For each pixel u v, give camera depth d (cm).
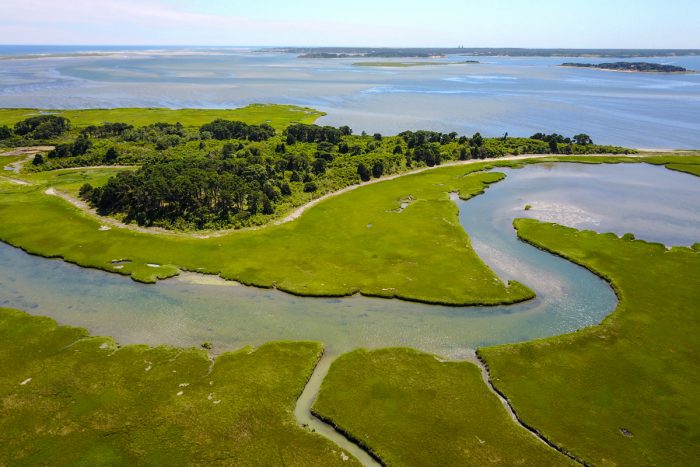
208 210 9238
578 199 11156
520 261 8000
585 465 4084
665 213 10312
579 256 8025
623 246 8431
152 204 9181
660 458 4122
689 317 6225
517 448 4241
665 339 5769
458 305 6562
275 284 7025
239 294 6819
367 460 4181
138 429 4384
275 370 5197
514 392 4916
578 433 4394
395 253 8012
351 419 4547
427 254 7988
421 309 6506
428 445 4262
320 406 4706
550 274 7550
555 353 5516
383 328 6091
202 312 6391
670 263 7750
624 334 5866
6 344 5594
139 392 4847
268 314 6359
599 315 6425
